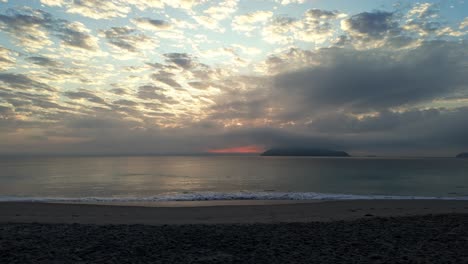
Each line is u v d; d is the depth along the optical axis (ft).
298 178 156.25
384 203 63.46
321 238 30.83
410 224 38.04
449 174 194.39
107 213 50.55
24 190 97.91
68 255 24.00
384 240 29.91
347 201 66.90
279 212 52.11
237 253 25.49
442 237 30.96
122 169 242.78
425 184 127.44
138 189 103.19
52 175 169.78
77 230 33.58
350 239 30.42
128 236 30.86
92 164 337.31
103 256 23.94
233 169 250.16
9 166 280.92
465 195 90.07
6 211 51.42
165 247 26.99
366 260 23.50
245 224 39.29
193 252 25.62
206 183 127.65
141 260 23.17
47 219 44.62
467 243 28.55
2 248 25.45
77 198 71.97
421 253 25.30
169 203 65.16
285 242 29.19
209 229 35.12
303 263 22.86
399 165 357.41
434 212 51.67
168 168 262.88
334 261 23.31
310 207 57.62
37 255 23.85
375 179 151.74
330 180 144.25
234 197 74.69
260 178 156.35
